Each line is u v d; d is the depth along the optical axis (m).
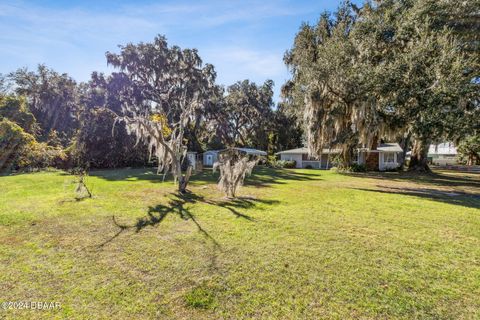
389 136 13.95
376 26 12.59
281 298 2.90
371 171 21.16
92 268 3.54
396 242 4.67
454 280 3.33
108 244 4.41
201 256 3.97
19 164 15.32
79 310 2.63
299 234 5.02
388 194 9.87
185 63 24.09
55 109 26.41
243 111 34.81
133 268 3.56
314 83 12.76
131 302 2.79
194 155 22.64
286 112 22.06
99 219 5.84
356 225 5.67
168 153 9.16
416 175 17.86
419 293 3.03
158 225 5.48
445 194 10.06
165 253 4.07
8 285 3.07
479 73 10.83
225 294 2.97
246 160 8.88
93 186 10.43
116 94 21.75
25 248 4.18
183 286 3.12
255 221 5.86
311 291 3.04
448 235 5.07
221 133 28.64
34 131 18.23
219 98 31.30
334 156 22.27
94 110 19.95
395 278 3.37
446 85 9.44
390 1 13.88
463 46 11.13
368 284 3.21
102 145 19.98
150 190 9.72
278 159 32.06
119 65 22.48
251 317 2.57
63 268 3.53
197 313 2.62
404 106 11.02
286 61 19.12
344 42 12.62
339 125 13.43
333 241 4.68
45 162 16.66
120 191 9.40
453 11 11.00
